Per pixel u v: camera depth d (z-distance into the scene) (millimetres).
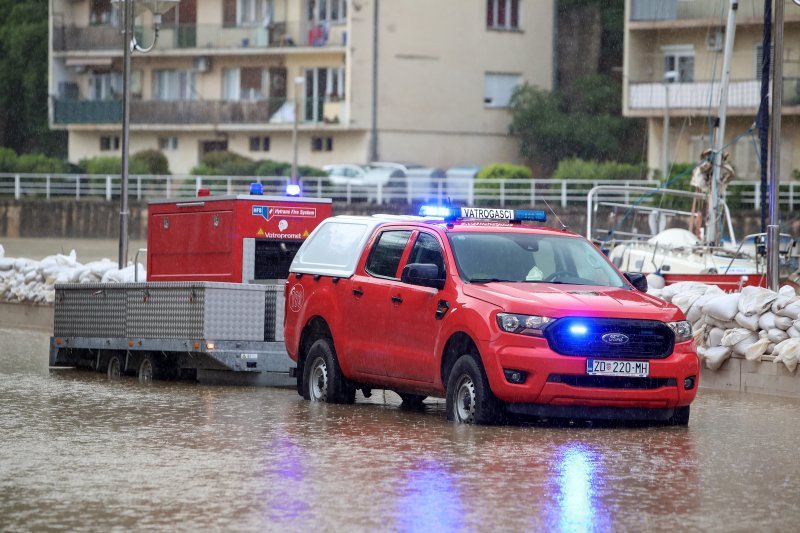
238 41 151375
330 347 34188
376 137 145125
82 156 164000
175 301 39250
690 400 29359
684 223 103250
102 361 43188
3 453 25109
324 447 25953
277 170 133250
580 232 110188
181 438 27188
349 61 144625
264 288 38781
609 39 150875
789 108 118125
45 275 62875
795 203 107125
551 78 151625
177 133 157250
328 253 34719
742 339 38750
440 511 19703
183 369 40938
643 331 28797
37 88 177250
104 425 29297
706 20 123125
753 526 18984
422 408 33906
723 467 24047
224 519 19109
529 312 28484
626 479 22625
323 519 19109
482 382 28953
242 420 30344
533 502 20438
